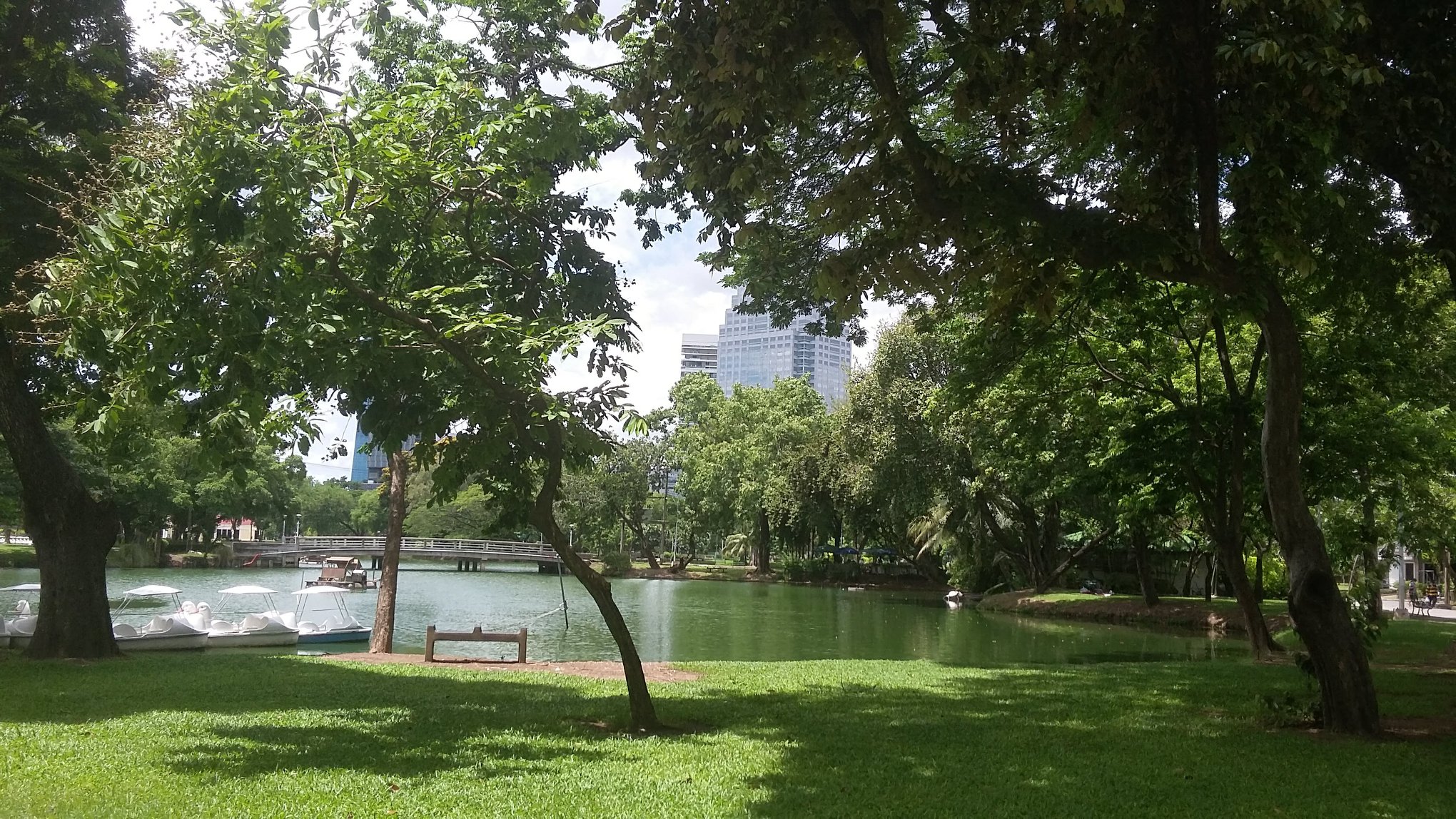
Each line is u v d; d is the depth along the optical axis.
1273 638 23.59
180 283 7.51
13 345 14.80
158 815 6.18
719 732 9.71
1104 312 16.59
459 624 29.11
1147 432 18.08
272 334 7.66
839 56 9.30
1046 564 42.16
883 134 8.73
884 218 9.55
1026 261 9.41
